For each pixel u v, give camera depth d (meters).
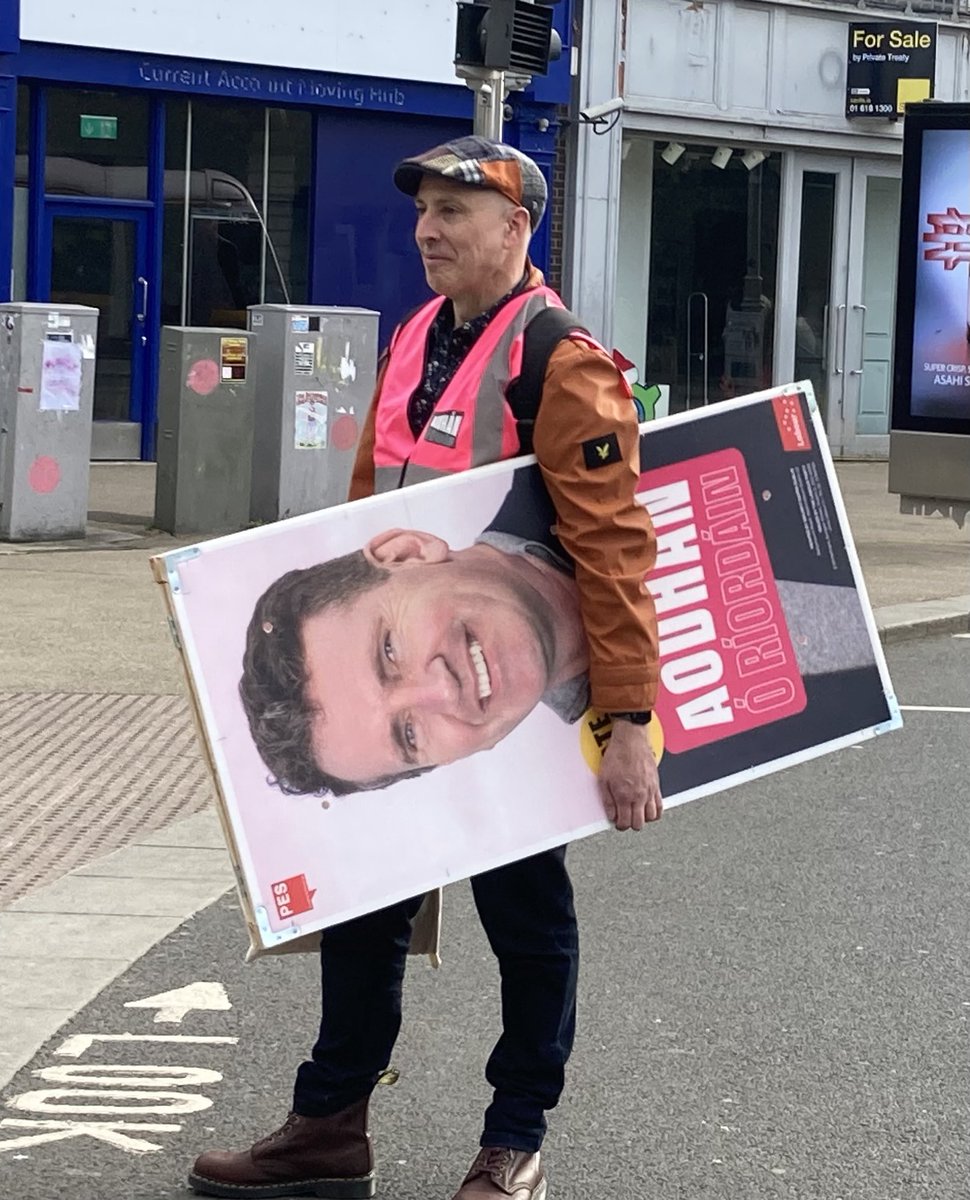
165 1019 5.43
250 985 5.75
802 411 3.93
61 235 19.88
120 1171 4.38
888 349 26.41
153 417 20.62
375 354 16.66
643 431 3.85
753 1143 4.60
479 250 3.80
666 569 3.85
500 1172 3.99
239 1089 4.91
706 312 24.61
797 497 3.92
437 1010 5.57
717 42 23.95
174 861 7.04
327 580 3.68
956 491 16.05
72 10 19.28
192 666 3.62
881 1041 5.33
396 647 3.71
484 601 3.74
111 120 20.00
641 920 6.50
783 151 24.95
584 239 23.08
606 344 23.44
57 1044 5.21
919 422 16.09
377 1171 4.39
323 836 3.68
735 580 3.89
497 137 12.68
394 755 3.71
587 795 3.80
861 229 25.81
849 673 3.95
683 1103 4.85
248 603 3.64
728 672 3.88
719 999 5.67
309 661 3.67
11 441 14.95
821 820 8.00
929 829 7.86
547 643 3.77
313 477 16.47
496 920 3.99
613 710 3.72
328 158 21.33
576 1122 4.71
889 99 24.84
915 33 24.70
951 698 10.88
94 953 6.00
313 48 20.84
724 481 3.88
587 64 22.83
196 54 20.08
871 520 19.09
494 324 3.82
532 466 3.75
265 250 21.14
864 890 6.91
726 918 6.53
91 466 20.12
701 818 8.02
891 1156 4.54
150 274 20.38
